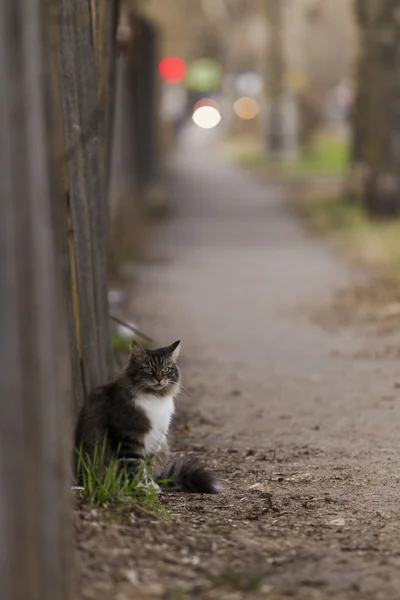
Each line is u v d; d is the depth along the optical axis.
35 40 5.58
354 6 33.72
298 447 10.79
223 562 6.95
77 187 10.05
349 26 71.88
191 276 23.58
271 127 64.25
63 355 6.20
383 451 10.55
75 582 6.24
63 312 6.27
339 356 15.40
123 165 29.36
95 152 10.33
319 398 12.99
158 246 28.83
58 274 6.01
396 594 6.42
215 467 10.00
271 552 7.18
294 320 18.33
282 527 7.89
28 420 5.36
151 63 39.53
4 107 5.19
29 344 5.36
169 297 20.75
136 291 21.38
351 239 29.00
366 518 8.22
